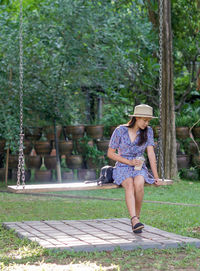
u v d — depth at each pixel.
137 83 13.78
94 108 15.46
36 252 4.81
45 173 12.79
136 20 12.95
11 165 12.74
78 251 4.94
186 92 14.57
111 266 4.33
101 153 12.92
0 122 11.87
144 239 5.43
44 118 12.94
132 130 5.81
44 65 12.05
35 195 10.13
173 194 10.23
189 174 13.04
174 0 13.45
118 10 13.17
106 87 13.40
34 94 12.11
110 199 9.57
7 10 13.70
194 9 13.35
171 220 6.98
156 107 14.35
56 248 4.91
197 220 7.00
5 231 6.14
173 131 12.30
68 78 12.63
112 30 12.83
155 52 13.85
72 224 6.48
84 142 13.02
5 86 11.77
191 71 14.64
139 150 5.82
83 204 8.77
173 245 5.18
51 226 6.34
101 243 5.18
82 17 12.33
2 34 11.66
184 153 13.61
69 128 12.99
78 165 12.88
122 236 5.61
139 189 5.69
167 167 12.16
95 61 12.78
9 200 9.29
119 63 12.80
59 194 10.26
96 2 12.93
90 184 6.14
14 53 11.70
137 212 5.92
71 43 12.38
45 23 12.23
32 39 11.91
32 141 13.10
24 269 4.20
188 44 13.70
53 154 13.95
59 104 12.39
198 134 13.20
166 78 12.18
